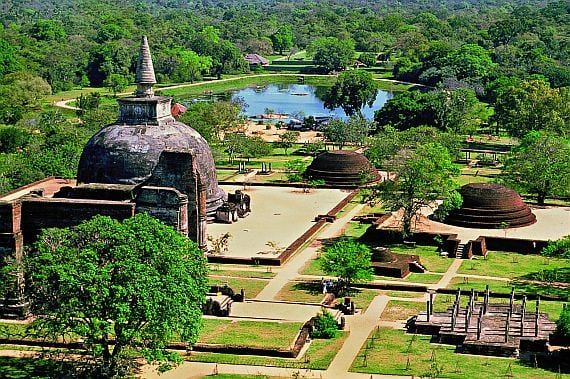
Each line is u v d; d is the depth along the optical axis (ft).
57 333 208.33
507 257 331.77
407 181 341.21
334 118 645.10
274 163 515.50
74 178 398.21
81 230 214.90
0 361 219.00
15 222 260.62
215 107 548.72
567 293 281.95
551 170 398.83
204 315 258.37
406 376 211.61
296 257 324.19
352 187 447.01
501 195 372.99
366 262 285.23
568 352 221.05
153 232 215.10
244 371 215.10
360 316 261.24
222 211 368.89
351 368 217.15
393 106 593.01
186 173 302.86
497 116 597.52
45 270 202.39
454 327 240.94
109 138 353.31
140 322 199.52
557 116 523.70
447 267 317.42
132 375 210.59
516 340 229.45
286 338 236.43
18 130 525.34
